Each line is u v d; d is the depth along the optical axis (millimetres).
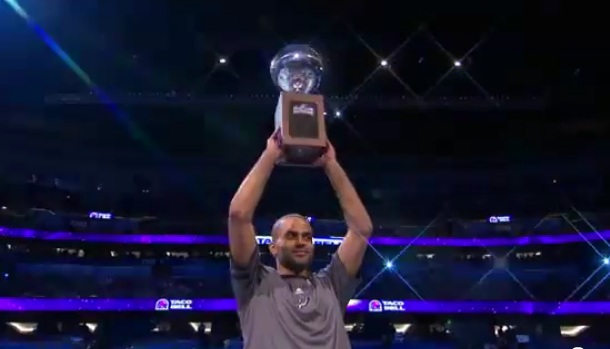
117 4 31266
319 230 40156
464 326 34125
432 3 31516
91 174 41094
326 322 3107
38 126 39094
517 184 42562
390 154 43625
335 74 36875
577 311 33688
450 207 42844
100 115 40062
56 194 38719
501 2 31062
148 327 32875
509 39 33594
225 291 35625
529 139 41969
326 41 33938
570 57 34375
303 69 3781
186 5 31469
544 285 36781
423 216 42625
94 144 41344
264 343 2982
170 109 40344
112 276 35688
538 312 34062
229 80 37625
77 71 35906
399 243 40562
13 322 30438
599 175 40094
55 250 35781
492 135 42688
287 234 3363
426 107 38750
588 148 40188
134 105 38531
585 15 30906
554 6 30562
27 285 32375
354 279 3453
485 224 41031
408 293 37500
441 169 43344
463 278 38281
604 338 32312
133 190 41906
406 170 43562
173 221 40062
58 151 39938
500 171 42844
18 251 34188
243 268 3215
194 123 42000
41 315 31141
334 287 3412
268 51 34438
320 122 3285
